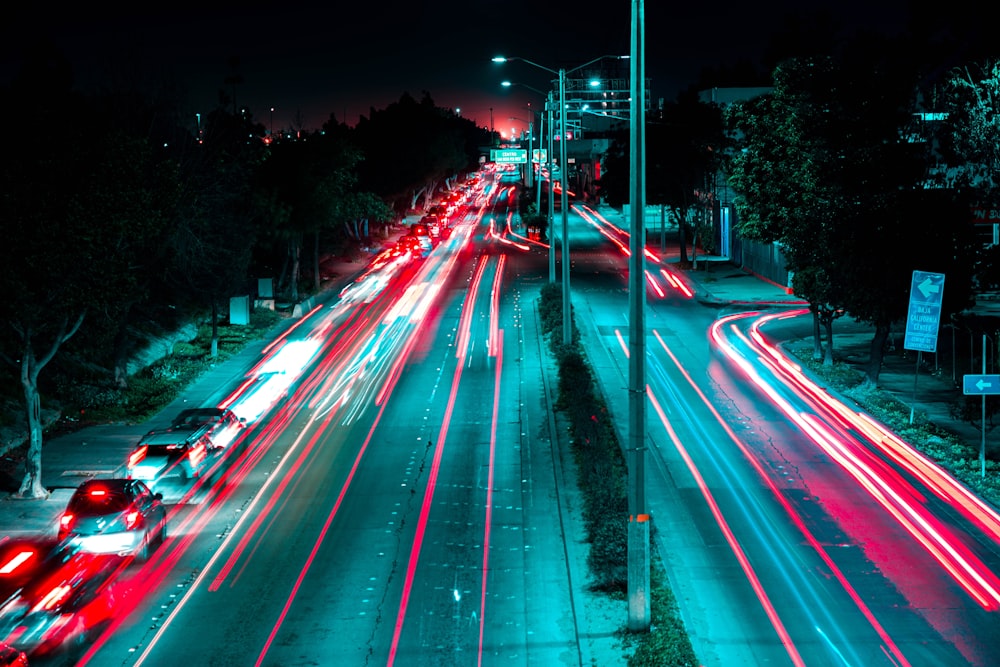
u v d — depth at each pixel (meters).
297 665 13.71
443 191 167.62
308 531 19.86
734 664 13.52
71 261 21.88
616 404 31.28
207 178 40.31
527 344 42.69
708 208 79.88
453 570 17.47
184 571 17.62
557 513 20.69
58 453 26.45
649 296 56.50
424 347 42.94
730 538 18.83
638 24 13.72
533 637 14.55
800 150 33.88
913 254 29.58
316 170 57.88
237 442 26.22
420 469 24.55
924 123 32.81
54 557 15.74
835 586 16.31
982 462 22.47
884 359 37.44
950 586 16.19
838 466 23.75
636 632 14.38
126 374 35.66
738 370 36.16
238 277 41.53
